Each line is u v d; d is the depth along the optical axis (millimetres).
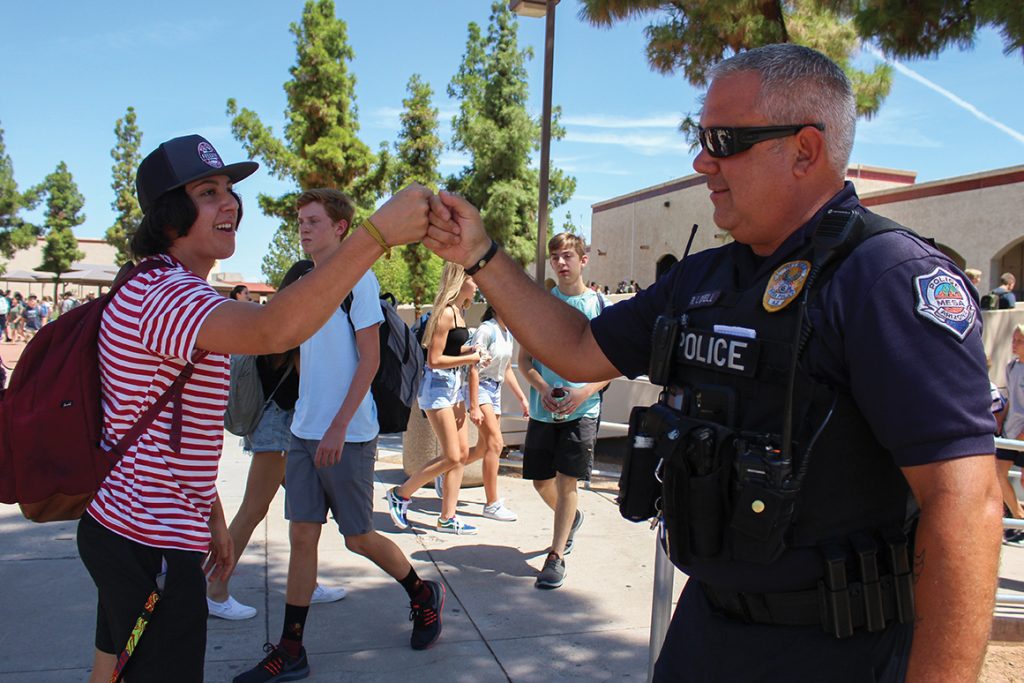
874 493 1486
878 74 8344
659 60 8641
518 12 7754
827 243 1474
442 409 5055
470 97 23703
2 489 1981
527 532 5289
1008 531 5707
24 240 41719
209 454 2098
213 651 3465
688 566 1623
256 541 4859
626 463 1842
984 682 3398
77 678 3197
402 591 4191
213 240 2201
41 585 4133
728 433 1502
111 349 1963
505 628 3797
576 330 2037
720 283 1703
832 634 1491
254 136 20812
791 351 1463
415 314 18219
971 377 1328
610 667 3432
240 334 1789
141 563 1976
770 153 1567
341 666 3379
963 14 5668
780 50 1591
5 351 23781
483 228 1965
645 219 32000
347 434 3316
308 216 3424
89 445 1987
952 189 20500
